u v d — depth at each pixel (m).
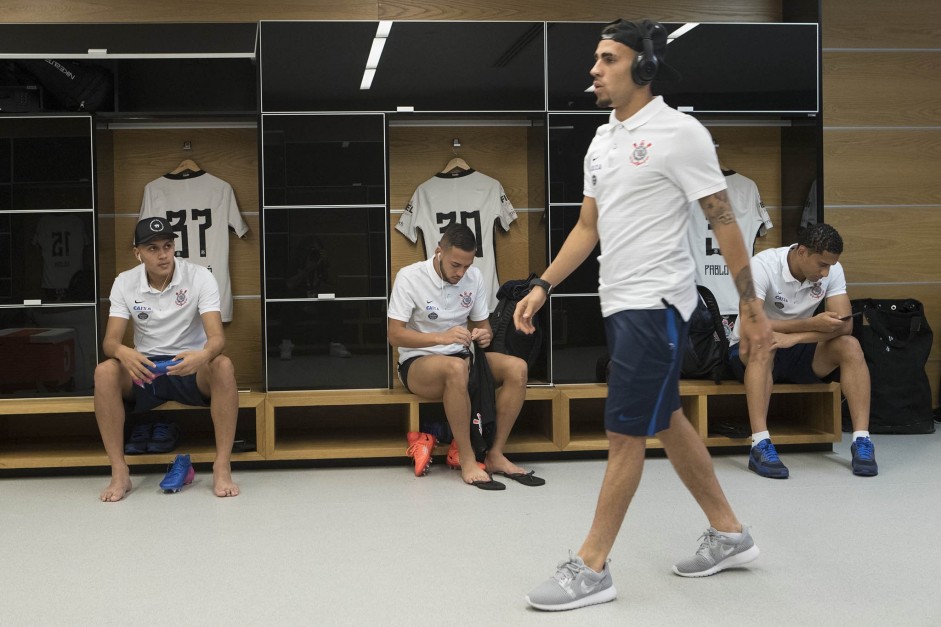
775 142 5.16
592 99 4.51
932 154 5.46
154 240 3.78
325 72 4.37
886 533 2.96
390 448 4.16
